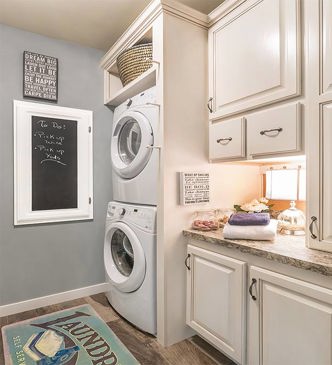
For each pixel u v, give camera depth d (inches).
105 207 99.4
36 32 85.7
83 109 94.1
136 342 67.5
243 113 59.9
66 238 92.0
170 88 64.6
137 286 71.6
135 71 77.4
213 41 67.4
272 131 52.8
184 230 66.5
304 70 48.4
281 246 50.3
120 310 78.8
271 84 52.7
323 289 39.8
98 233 98.1
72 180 92.0
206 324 60.8
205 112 70.3
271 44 52.8
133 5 73.3
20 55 83.5
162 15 63.3
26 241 85.3
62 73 90.4
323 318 39.4
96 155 97.2
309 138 47.1
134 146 82.4
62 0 71.0
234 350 53.9
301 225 60.8
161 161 64.9
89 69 95.4
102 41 92.0
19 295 84.1
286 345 44.6
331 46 44.0
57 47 89.6
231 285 54.5
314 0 46.3
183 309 67.7
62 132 90.0
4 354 62.7
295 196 66.0
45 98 86.8
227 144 63.4
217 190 73.2
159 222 66.1
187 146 67.5
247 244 52.0
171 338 66.1
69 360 60.7
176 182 66.1
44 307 87.0
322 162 45.5
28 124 84.2
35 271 86.7
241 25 59.3
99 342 67.5
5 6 72.9
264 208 67.3
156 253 67.6
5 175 81.6
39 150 86.1
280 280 45.3
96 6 73.5
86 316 80.7
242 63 59.1
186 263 66.8
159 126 65.7
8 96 81.6
